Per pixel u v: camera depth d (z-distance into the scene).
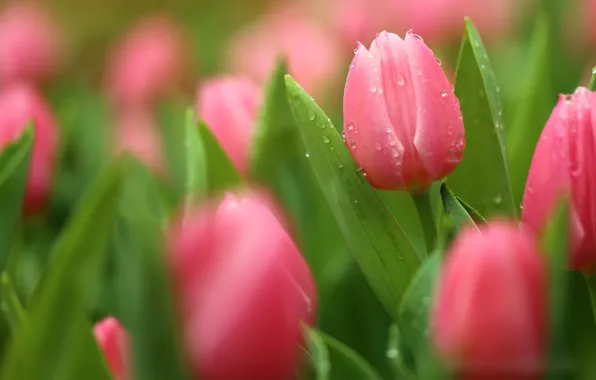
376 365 1.16
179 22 3.72
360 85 1.02
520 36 2.33
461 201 1.01
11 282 1.07
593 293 0.97
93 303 1.15
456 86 1.07
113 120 2.15
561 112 0.95
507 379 0.84
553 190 0.94
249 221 0.82
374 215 1.03
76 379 0.88
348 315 1.17
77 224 0.86
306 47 2.20
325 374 0.93
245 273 0.81
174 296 0.82
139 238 0.82
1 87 2.19
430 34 2.20
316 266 1.29
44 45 2.22
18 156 1.07
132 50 2.21
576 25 2.20
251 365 0.82
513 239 0.84
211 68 2.83
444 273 0.85
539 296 0.84
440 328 0.85
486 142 1.06
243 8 3.79
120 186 0.86
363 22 2.31
